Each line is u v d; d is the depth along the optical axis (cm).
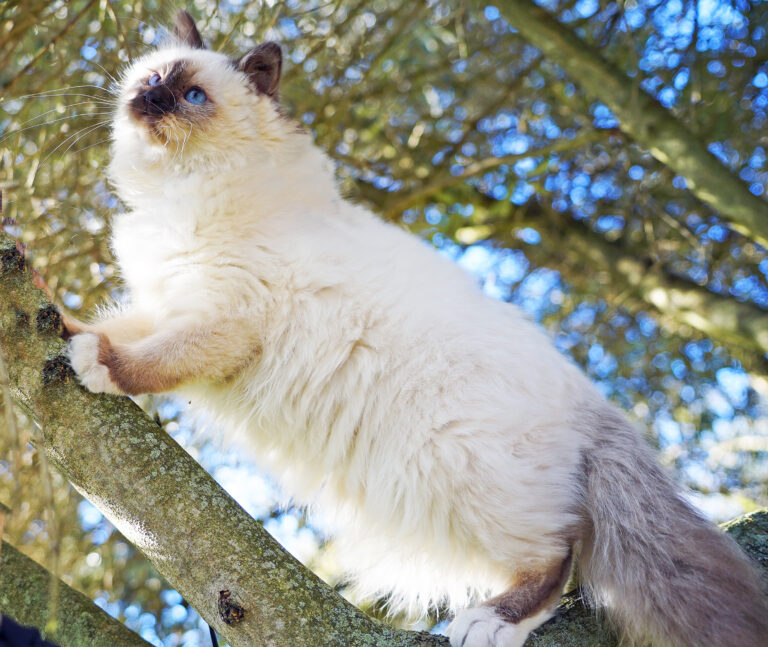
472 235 611
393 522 310
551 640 266
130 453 242
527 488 280
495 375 294
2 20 446
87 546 469
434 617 376
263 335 312
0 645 258
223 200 329
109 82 439
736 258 602
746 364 579
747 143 565
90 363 256
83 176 458
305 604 235
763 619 266
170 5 467
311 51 509
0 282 251
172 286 323
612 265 612
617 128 550
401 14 540
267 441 334
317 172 366
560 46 495
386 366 303
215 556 234
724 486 531
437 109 589
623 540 281
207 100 361
